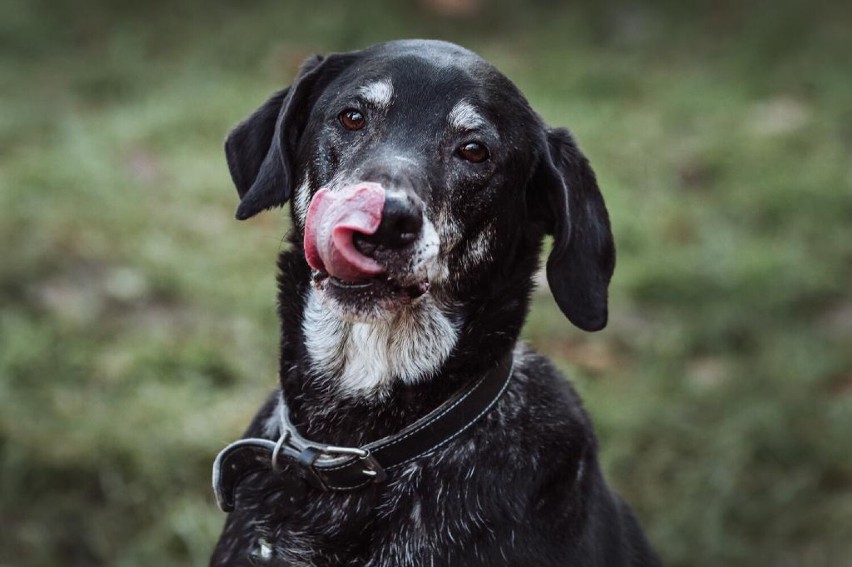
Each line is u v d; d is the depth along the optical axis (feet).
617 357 26.50
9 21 43.86
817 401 24.48
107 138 34.83
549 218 14.79
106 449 21.49
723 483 22.21
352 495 13.64
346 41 44.52
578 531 13.71
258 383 24.23
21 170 31.94
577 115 38.42
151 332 25.66
